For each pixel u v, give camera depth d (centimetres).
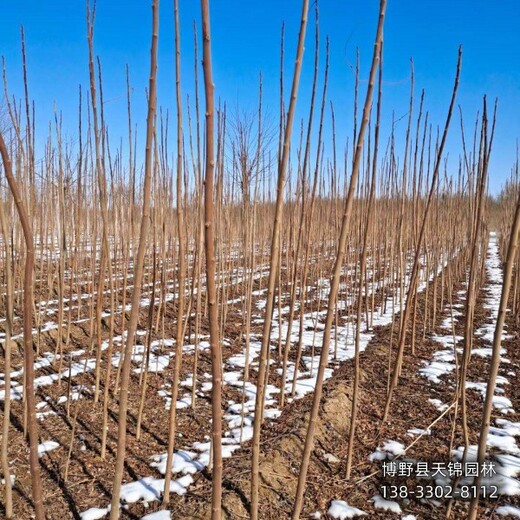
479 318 797
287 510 301
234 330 691
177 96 255
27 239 151
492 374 190
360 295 326
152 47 175
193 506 293
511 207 1345
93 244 545
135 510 293
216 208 584
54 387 462
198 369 534
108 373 342
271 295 201
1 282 650
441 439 392
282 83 268
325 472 344
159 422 408
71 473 329
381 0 181
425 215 365
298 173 491
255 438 205
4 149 143
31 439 163
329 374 525
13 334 576
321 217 859
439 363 567
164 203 525
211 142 146
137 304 192
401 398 470
